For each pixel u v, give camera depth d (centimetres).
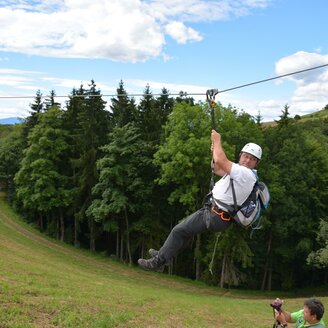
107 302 1498
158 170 4266
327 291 4388
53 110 4991
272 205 4131
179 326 1365
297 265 4609
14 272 1848
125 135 4256
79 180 4741
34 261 2719
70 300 1370
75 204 4797
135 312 1416
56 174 4850
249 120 4091
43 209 4875
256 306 2430
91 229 4725
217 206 502
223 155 497
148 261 529
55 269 2480
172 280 3897
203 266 4281
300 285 4741
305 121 7888
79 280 2131
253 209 492
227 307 2155
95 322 1134
